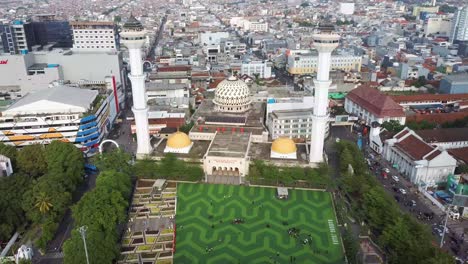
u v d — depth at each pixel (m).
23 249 139.88
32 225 161.00
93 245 131.88
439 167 191.38
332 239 153.62
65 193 165.12
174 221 165.00
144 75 195.88
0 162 179.75
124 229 159.62
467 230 158.38
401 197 182.62
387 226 147.38
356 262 139.38
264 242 152.00
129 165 195.12
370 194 165.12
